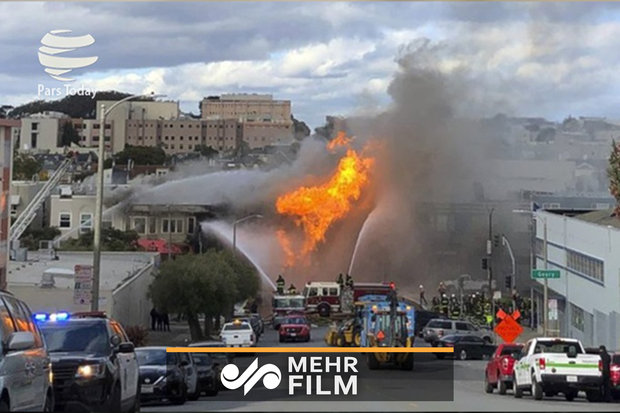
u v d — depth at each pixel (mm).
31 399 17953
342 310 93125
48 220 130875
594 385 34406
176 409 28266
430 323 76188
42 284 61344
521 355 36906
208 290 75812
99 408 22203
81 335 23281
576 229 82125
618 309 69000
